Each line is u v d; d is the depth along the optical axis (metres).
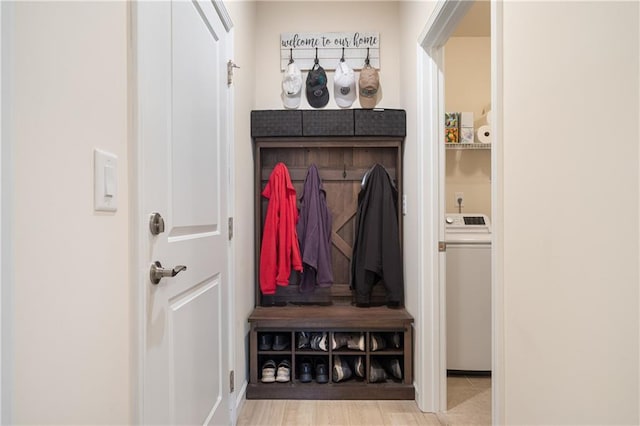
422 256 1.93
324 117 2.34
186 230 1.20
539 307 0.88
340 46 2.55
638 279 0.62
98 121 0.73
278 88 2.55
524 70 0.94
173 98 1.09
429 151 1.94
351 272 2.35
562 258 0.80
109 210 0.77
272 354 2.11
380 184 2.27
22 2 0.55
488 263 2.29
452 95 2.95
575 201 0.76
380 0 2.56
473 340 2.29
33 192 0.57
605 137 0.69
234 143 1.80
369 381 2.08
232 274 1.74
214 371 1.47
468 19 2.68
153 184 0.94
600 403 0.70
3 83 0.51
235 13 1.87
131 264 0.85
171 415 1.06
